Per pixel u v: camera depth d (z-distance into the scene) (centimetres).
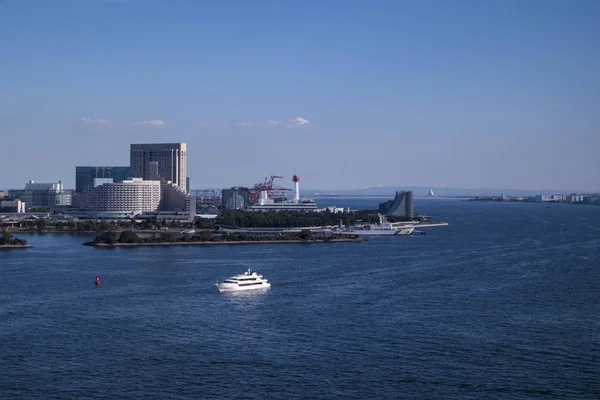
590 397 18150
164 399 18050
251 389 18688
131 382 19212
